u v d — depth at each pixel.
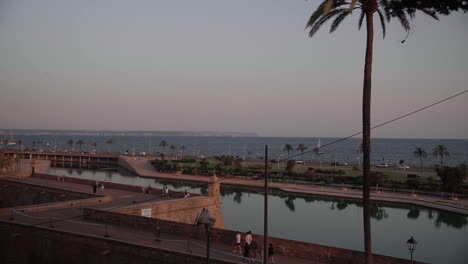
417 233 45.00
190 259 20.70
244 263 19.30
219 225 39.91
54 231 25.77
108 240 23.44
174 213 35.34
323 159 186.62
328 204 62.53
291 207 59.97
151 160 114.56
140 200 39.97
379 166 117.12
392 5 18.20
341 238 42.72
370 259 17.52
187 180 88.25
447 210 53.47
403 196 63.94
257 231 45.12
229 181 83.50
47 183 52.81
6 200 53.19
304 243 20.98
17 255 27.36
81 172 110.81
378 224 49.38
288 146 135.00
